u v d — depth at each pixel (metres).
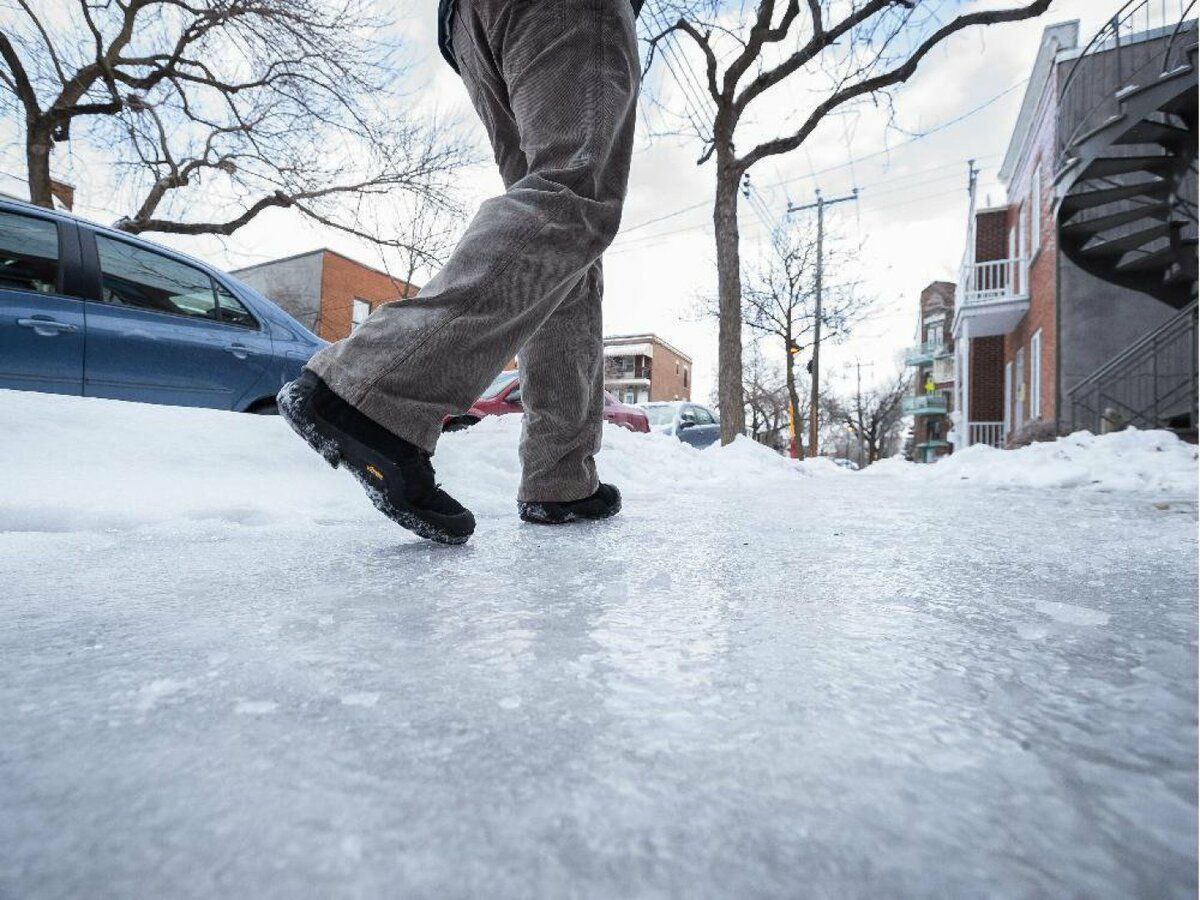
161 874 0.29
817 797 0.35
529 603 0.81
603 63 1.26
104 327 3.25
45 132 8.81
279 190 10.53
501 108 1.52
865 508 2.31
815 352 23.03
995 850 0.30
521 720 0.46
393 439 1.12
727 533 1.53
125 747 0.41
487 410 6.93
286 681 0.53
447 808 0.34
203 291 3.73
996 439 18.53
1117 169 8.92
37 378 3.04
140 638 0.65
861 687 0.52
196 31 9.22
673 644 0.64
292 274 23.66
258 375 3.77
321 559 1.14
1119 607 0.80
